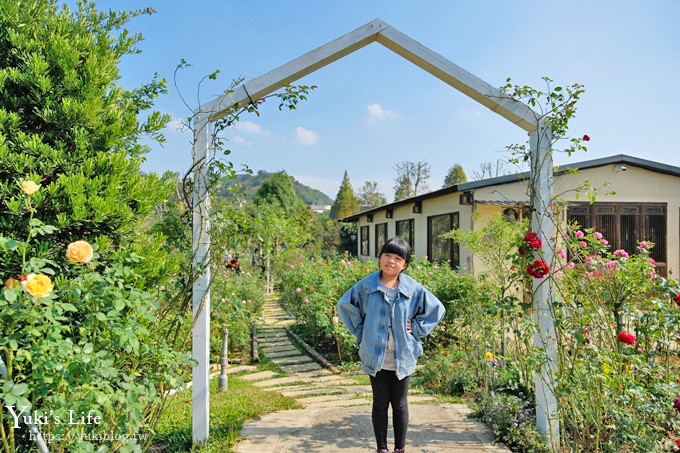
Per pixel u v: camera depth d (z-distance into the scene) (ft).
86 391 5.35
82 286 5.97
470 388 13.55
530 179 9.80
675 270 32.04
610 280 10.24
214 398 13.12
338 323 19.24
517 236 10.04
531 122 9.45
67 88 7.23
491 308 9.68
